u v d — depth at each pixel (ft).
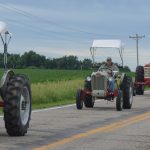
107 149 39.01
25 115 45.73
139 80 128.36
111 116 66.59
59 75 265.13
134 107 84.58
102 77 80.43
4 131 48.11
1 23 44.68
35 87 100.07
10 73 45.44
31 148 38.70
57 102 96.43
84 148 39.29
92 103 83.05
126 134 47.83
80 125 55.11
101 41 88.12
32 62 460.14
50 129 51.01
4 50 45.55
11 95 43.47
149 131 50.24
